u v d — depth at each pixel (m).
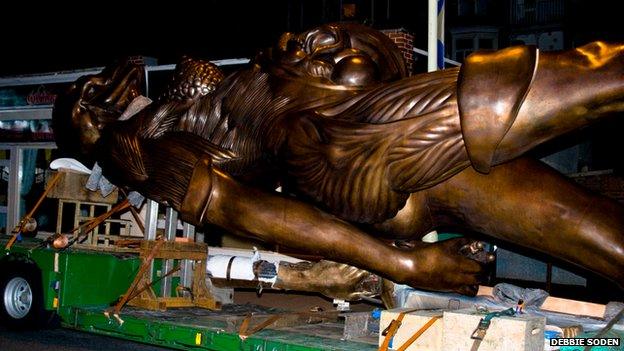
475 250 7.80
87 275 9.02
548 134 7.02
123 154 9.11
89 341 9.69
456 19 37.12
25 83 16.45
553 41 34.66
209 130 8.90
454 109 7.22
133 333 8.18
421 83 7.47
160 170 8.84
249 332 7.30
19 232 10.01
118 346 9.43
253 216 8.05
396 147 7.35
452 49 37.38
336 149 7.53
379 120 7.52
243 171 8.66
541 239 7.52
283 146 8.02
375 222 7.82
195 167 8.43
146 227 9.21
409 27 29.64
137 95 10.10
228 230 8.32
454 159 7.25
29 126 16.27
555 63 6.96
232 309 8.88
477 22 36.47
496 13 36.31
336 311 8.27
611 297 12.16
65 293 8.91
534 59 6.95
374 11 30.58
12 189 16.34
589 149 14.70
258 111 8.51
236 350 7.29
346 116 7.77
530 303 7.83
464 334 6.09
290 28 31.12
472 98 6.96
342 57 8.48
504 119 6.86
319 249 7.88
